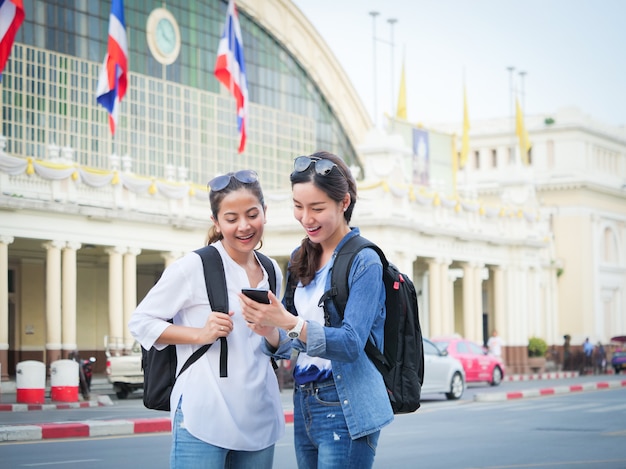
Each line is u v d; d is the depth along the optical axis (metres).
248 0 49.44
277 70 51.81
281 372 35.19
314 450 6.16
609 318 78.62
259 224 6.14
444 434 18.86
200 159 46.22
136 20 43.41
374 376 5.96
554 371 59.28
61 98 39.84
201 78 46.56
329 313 5.99
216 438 5.91
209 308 6.08
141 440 17.95
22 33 38.50
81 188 35.19
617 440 17.64
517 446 16.66
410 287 6.20
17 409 25.81
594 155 79.38
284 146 51.88
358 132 56.94
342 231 6.15
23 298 40.75
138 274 45.53
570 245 75.12
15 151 38.00
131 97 42.91
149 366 6.11
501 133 81.88
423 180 50.19
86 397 28.83
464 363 38.00
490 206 51.00
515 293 52.44
